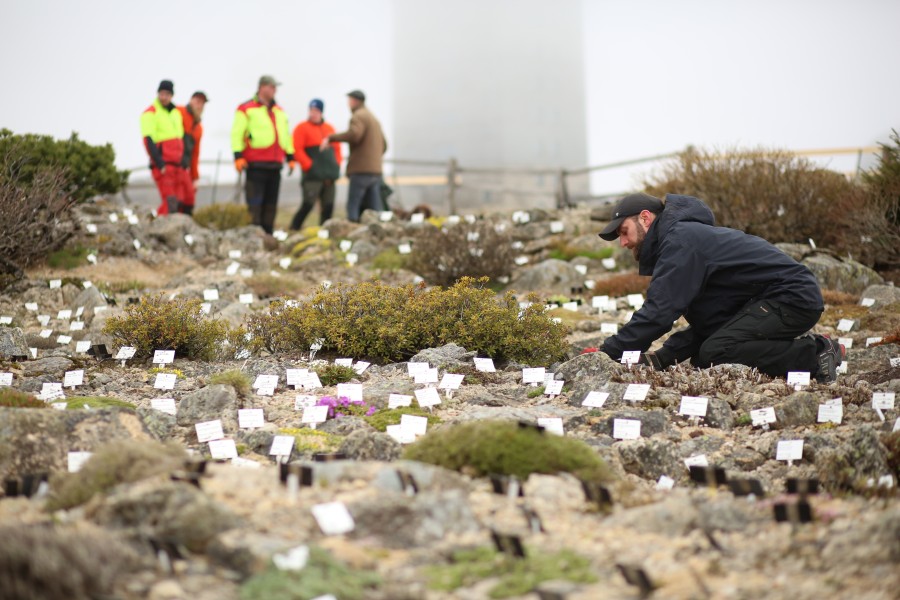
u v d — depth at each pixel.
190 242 13.02
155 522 2.94
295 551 2.78
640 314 5.93
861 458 4.10
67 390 6.13
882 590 2.67
